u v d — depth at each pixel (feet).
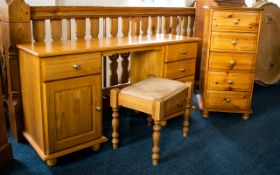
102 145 6.89
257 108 9.71
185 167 6.11
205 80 8.52
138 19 8.91
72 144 6.16
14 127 6.88
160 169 6.01
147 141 7.15
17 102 6.67
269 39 11.82
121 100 6.34
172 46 7.56
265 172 6.04
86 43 6.66
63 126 5.93
